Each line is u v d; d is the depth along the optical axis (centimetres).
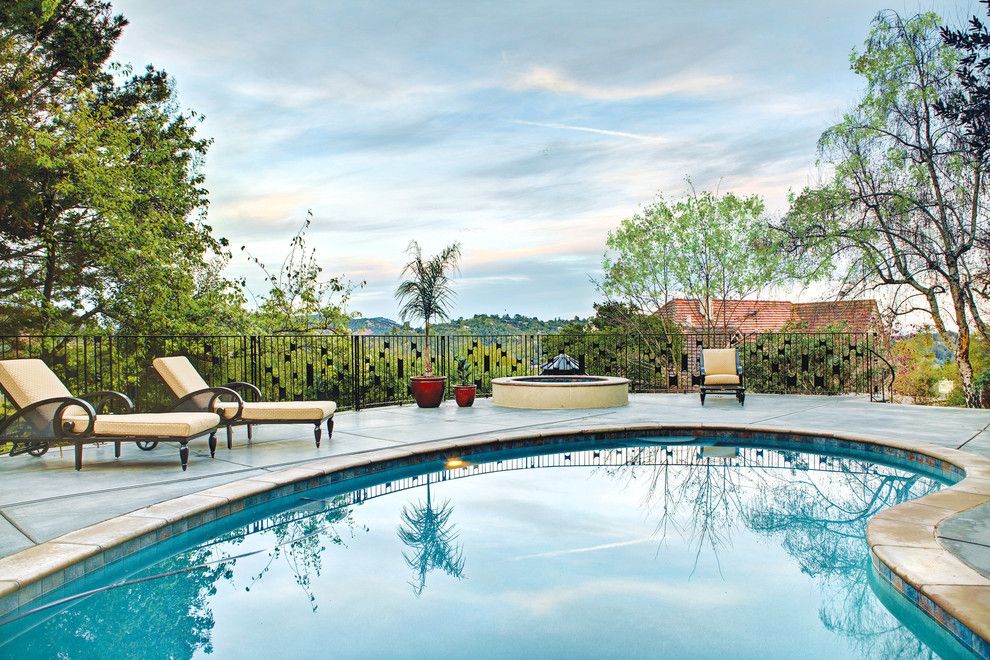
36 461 620
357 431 823
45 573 319
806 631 293
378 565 387
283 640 283
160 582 360
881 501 544
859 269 1448
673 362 1705
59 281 1423
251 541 437
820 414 982
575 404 1080
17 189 1316
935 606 285
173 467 591
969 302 1327
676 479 638
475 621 303
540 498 559
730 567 384
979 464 580
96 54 1562
